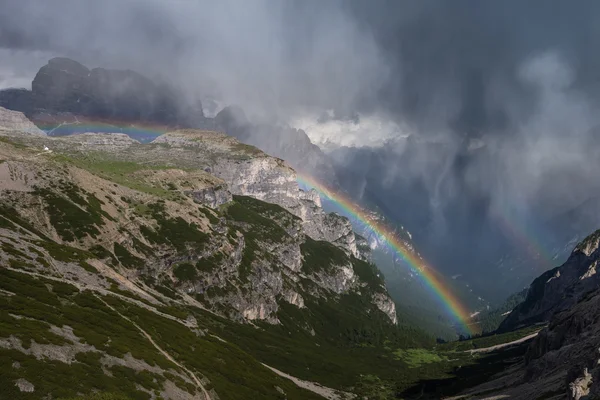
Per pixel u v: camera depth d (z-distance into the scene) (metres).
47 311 133.50
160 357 144.50
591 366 149.25
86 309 154.12
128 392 113.00
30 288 146.75
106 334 137.75
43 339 112.69
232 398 151.62
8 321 114.75
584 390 139.25
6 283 143.00
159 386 125.25
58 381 100.75
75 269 192.88
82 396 98.38
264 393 179.75
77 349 118.94
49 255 192.38
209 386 149.12
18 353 103.06
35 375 98.75
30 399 91.81
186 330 196.62
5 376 94.56
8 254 170.38
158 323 179.88
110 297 177.62
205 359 176.12
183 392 131.62
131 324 161.25
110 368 119.94
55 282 163.25
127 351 132.12
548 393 166.25
